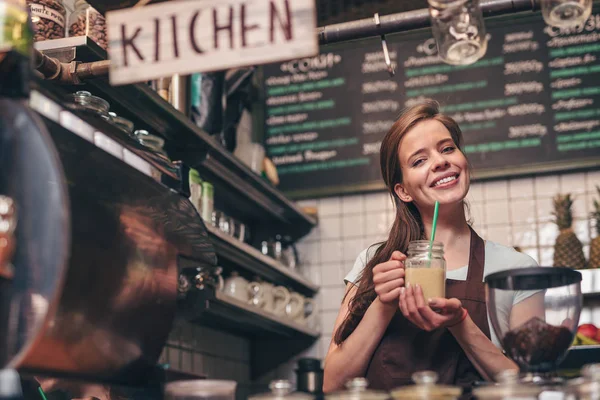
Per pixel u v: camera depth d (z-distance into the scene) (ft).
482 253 6.20
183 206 5.27
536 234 13.04
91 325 3.94
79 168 3.93
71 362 3.84
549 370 4.25
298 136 14.32
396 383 5.70
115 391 4.82
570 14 4.80
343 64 14.34
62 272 3.43
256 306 11.48
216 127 11.02
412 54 14.01
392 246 6.45
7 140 3.58
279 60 4.25
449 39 4.95
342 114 14.20
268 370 14.17
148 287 4.58
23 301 3.44
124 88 7.93
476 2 4.97
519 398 3.44
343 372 5.81
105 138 4.41
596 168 12.89
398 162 6.61
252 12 4.29
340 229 14.19
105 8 5.53
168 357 11.05
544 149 13.08
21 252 3.48
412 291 5.05
